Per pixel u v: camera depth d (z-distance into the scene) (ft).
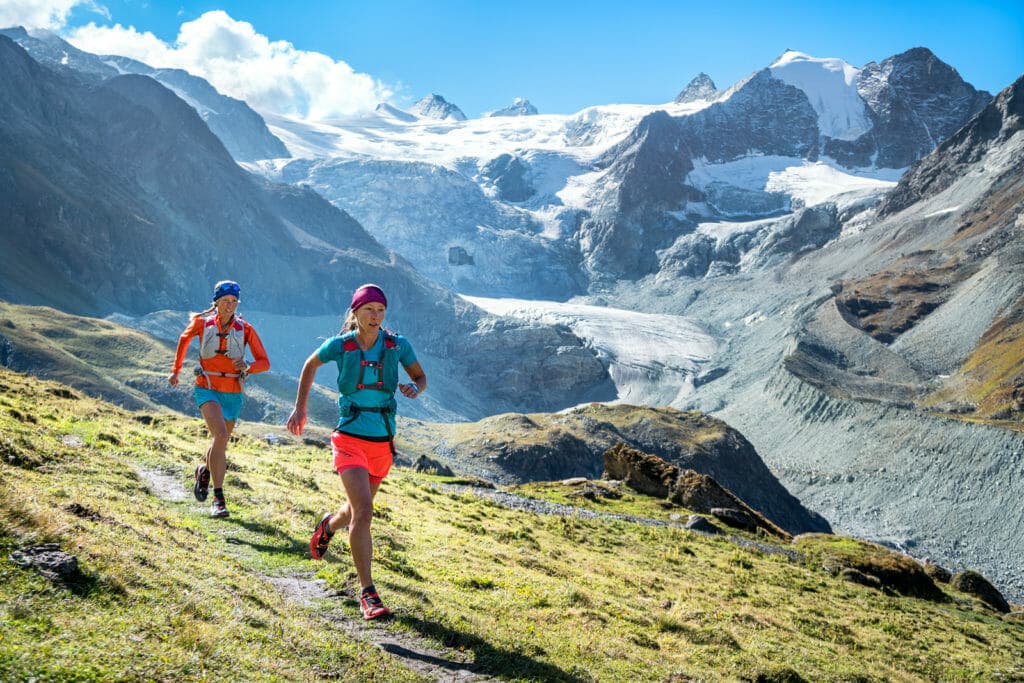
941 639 76.74
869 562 114.73
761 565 100.12
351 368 27.17
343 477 27.30
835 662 52.70
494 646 29.68
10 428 47.88
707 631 47.37
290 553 38.73
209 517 42.70
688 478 148.56
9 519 23.72
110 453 54.90
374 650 25.59
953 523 605.31
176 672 18.29
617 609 46.88
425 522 68.85
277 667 21.17
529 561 58.80
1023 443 619.26
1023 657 78.38
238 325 41.63
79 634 18.57
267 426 528.22
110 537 27.48
